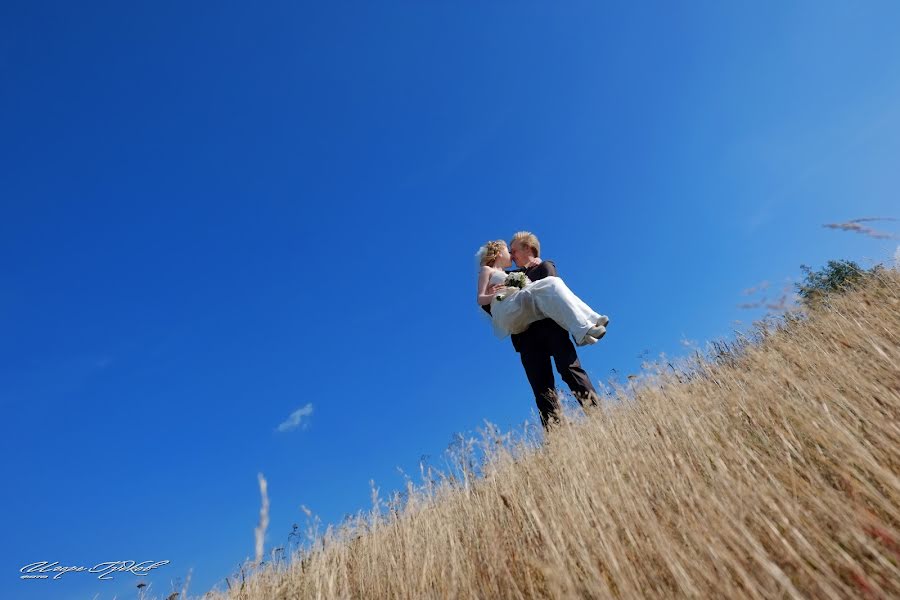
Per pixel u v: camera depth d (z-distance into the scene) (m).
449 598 1.54
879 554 1.04
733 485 1.52
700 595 1.10
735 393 2.45
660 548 1.25
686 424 2.06
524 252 4.48
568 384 3.70
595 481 1.91
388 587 2.04
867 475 1.38
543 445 3.01
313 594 2.13
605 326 3.66
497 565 1.67
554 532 1.63
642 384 3.02
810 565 1.15
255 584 2.59
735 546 1.17
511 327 3.95
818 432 1.62
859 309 2.97
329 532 2.70
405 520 2.64
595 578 1.22
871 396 1.81
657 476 1.92
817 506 1.28
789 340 2.98
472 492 2.71
